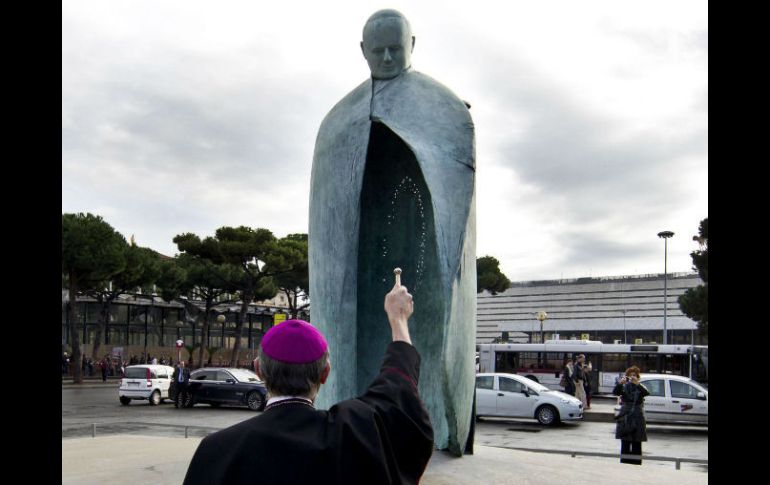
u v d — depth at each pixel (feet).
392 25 17.46
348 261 16.92
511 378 60.54
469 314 17.33
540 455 21.27
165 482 16.99
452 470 16.58
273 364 6.04
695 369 84.89
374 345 18.89
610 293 254.68
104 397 92.02
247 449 5.59
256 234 130.62
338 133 17.57
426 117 16.93
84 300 156.35
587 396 72.95
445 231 15.99
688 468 36.65
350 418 5.82
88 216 118.83
